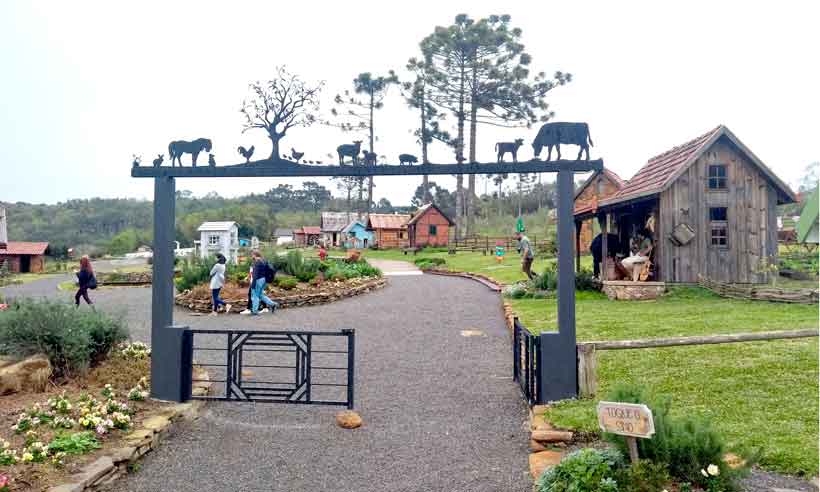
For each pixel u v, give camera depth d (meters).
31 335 6.86
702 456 4.02
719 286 13.92
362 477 4.89
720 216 15.18
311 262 20.06
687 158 14.74
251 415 6.61
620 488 3.83
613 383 6.75
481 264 30.05
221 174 6.67
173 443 5.69
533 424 5.65
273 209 117.31
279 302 15.54
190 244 77.25
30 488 4.16
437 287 21.02
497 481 4.71
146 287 27.25
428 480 4.79
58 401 5.89
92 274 16.03
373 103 47.88
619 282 14.37
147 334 11.97
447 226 55.38
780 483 4.18
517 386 7.71
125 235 66.25
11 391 6.25
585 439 5.24
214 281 14.52
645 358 7.64
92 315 7.81
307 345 6.61
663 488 3.80
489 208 81.00
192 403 6.64
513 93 39.03
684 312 11.31
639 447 4.18
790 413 5.49
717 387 6.38
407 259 41.38
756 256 15.04
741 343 8.14
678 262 14.98
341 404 6.49
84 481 4.35
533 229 60.75
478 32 39.00
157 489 4.67
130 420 5.80
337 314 14.38
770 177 14.95
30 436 5.04
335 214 76.69
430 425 6.23
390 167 6.51
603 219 18.45
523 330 7.15
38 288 28.47
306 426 6.25
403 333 11.74
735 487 3.93
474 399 7.17
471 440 5.74
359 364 9.12
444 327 12.34
